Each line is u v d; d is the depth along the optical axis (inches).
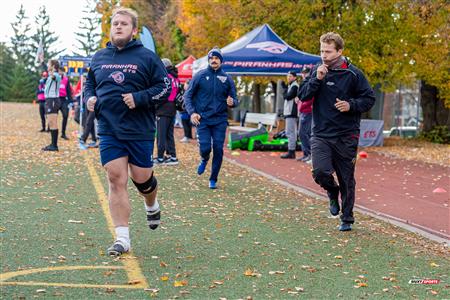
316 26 924.0
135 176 255.6
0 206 340.5
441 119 1035.9
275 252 259.6
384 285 217.9
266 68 724.7
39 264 227.3
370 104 297.3
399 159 734.5
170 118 571.2
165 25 1814.7
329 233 302.4
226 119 434.0
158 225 284.7
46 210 333.7
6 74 3858.3
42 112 966.4
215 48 429.7
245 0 957.8
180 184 451.8
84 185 427.5
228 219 327.6
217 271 227.1
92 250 251.3
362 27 914.1
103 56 250.4
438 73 921.5
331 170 300.7
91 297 191.5
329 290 209.3
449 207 394.3
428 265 247.6
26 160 565.0
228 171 545.6
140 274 218.7
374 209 383.9
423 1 918.4
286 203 386.9
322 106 300.7
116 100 244.2
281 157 681.0
